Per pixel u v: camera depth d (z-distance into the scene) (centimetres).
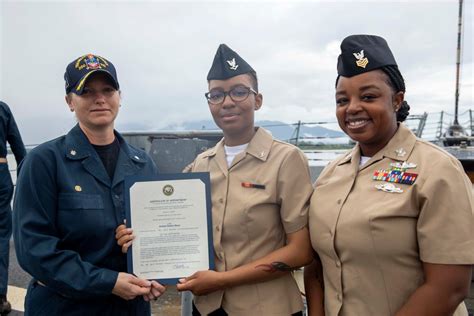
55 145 208
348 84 183
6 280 385
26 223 195
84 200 203
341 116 190
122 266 213
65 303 206
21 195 198
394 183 176
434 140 672
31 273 197
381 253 173
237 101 220
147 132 470
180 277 211
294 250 206
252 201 210
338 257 188
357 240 178
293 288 217
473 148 454
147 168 235
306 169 218
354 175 192
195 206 213
